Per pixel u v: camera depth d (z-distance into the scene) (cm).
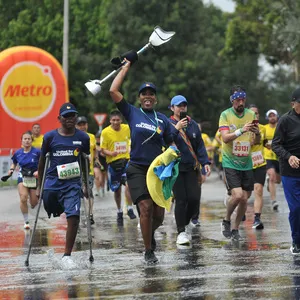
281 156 2175
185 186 2511
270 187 3734
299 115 2186
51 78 6419
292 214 2197
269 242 2492
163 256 2217
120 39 11619
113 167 3431
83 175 2186
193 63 11544
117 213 3466
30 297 1677
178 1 11612
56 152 2122
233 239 2592
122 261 2144
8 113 6309
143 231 2092
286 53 10656
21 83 6353
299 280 1794
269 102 13638
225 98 11994
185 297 1622
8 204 4394
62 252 2388
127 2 11581
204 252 2292
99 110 12394
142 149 2109
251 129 2511
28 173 3181
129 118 2130
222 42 12569
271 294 1639
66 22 7781
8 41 13775
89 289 1744
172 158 2045
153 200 2064
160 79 11562
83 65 13000
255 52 11281
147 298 1625
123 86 11612
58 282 1844
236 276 1859
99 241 2633
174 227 3028
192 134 2541
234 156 2589
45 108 6406
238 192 2567
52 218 3550
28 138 3203
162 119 2148
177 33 11575
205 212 3653
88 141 2153
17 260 2228
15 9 14550
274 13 10431
